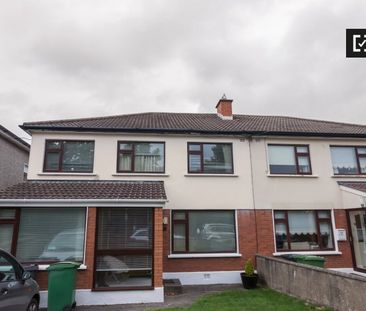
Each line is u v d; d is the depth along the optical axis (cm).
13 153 1647
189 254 1239
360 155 1453
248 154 1373
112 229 1017
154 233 1002
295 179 1373
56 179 1250
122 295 942
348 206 1336
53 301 823
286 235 1325
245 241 1282
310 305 803
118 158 1313
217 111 1808
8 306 574
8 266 621
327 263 1298
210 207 1295
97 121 1445
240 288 1127
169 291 1054
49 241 995
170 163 1321
